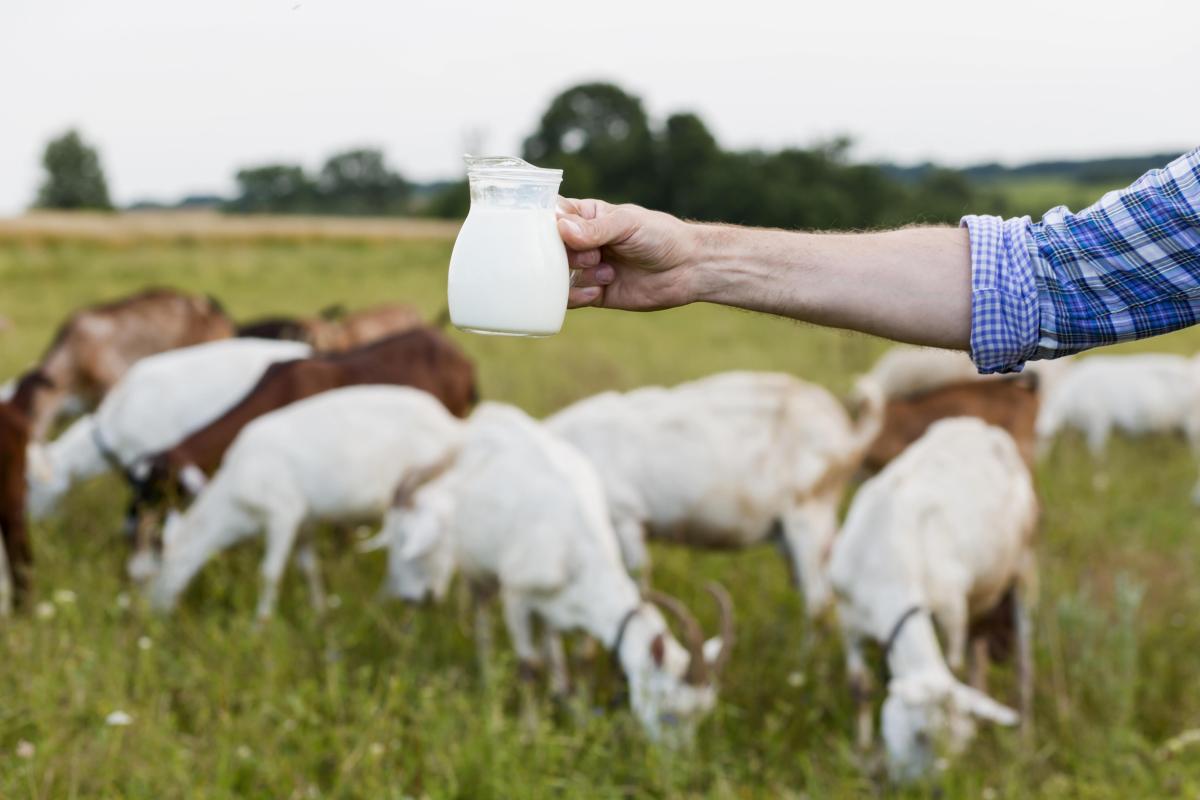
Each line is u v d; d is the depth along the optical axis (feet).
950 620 16.05
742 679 16.51
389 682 15.07
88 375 30.86
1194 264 6.00
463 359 26.78
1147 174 6.15
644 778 13.42
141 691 14.32
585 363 44.29
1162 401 34.76
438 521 17.66
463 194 208.64
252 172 241.14
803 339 59.21
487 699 14.44
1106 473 30.94
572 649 18.06
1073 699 15.74
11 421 18.71
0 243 104.68
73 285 70.23
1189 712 15.74
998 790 13.57
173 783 11.97
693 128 177.47
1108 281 6.13
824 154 162.91
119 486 26.40
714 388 19.48
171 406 24.73
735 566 21.07
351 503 19.95
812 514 19.36
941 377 27.40
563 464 16.93
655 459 18.93
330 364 24.22
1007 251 6.29
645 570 19.17
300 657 16.21
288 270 88.28
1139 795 13.07
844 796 13.10
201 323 32.76
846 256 6.56
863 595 15.56
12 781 11.37
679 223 6.67
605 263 6.83
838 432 19.52
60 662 14.35
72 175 233.14
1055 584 19.95
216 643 16.21
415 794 12.97
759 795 13.12
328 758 13.21
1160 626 18.74
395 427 20.39
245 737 13.43
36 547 20.54
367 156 242.37
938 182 162.20
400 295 73.36
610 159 177.88
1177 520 25.98
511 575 16.29
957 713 14.01
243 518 19.30
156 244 115.75
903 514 15.61
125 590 19.12
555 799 12.76
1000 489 16.83
